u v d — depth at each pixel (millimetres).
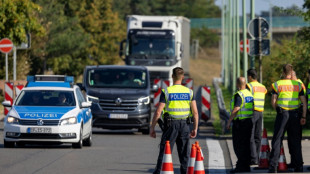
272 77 64812
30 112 37562
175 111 25422
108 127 50562
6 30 68062
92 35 126500
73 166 30641
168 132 25453
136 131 54500
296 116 29250
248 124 29844
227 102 92500
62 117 37531
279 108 29297
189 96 25547
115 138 46656
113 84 52875
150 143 43281
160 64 78875
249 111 29906
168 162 24047
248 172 29562
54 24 97812
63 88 40469
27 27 69750
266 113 67250
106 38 126875
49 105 39156
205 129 55031
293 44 63219
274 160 28891
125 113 50031
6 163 31297
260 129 32125
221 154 37062
